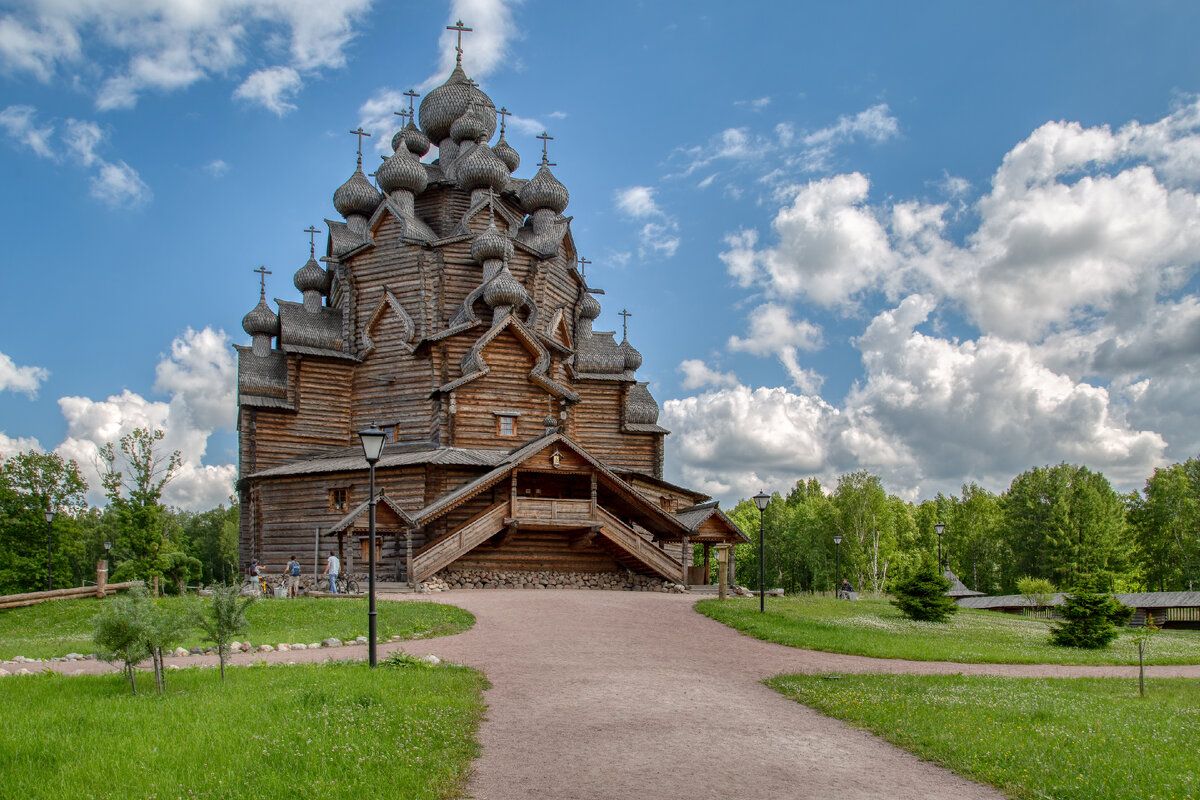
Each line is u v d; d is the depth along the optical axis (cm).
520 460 3512
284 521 4200
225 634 1533
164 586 4356
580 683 1666
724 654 2114
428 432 4331
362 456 4203
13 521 6288
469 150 5109
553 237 5012
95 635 1407
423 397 4381
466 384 4197
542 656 1956
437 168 5334
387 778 1002
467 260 4625
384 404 4491
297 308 4709
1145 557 7838
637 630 2400
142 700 1342
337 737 1132
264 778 970
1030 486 8188
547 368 4341
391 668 1684
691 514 4184
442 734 1209
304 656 1911
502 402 4256
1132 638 3309
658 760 1159
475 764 1130
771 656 2122
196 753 1055
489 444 4197
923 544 9788
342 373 4591
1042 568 7706
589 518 3634
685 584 3738
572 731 1302
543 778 1077
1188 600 5066
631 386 5428
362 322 4644
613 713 1423
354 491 4062
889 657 2209
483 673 1731
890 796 1035
